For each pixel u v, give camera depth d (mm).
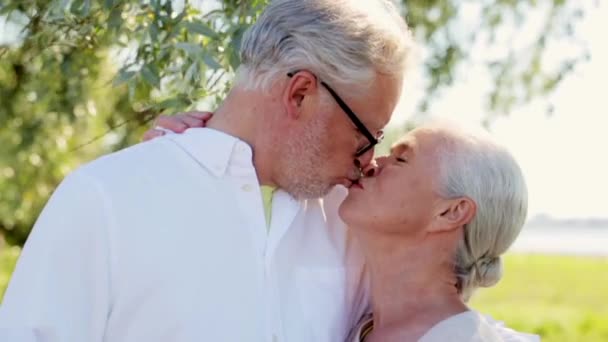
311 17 2199
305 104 2213
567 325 10297
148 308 2111
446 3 5910
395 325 2326
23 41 3562
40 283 2061
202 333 2127
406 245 2312
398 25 2283
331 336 2377
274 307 2219
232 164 2236
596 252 24672
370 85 2209
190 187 2201
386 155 2389
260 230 2240
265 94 2230
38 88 3914
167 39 2746
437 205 2266
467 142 2293
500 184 2266
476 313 2279
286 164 2254
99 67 3633
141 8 2807
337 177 2293
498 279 2369
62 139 5172
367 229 2314
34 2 3051
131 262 2102
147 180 2174
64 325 2051
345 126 2230
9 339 2039
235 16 2689
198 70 2627
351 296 2461
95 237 2088
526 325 10312
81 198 2102
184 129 2338
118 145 4863
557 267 18828
